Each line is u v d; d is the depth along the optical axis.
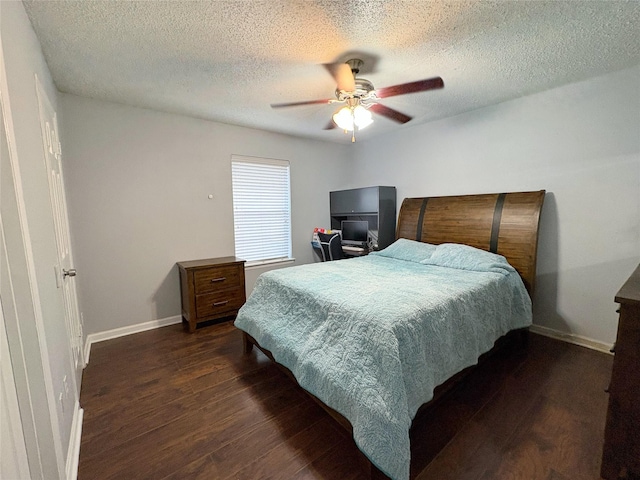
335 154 4.71
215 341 2.83
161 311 3.21
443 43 1.87
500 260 2.71
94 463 1.44
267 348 2.12
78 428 1.63
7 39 1.13
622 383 1.25
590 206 2.51
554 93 2.63
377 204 3.93
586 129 2.48
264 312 2.31
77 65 2.07
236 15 1.57
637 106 2.23
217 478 1.36
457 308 1.85
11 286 0.95
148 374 2.24
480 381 2.11
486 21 1.65
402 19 1.62
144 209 3.05
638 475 1.23
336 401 1.49
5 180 0.97
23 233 1.02
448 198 3.40
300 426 1.70
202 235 3.46
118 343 2.78
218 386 2.09
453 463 1.43
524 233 2.74
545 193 2.74
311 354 1.71
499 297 2.29
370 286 2.11
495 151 3.07
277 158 4.06
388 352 1.41
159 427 1.69
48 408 1.11
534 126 2.78
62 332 1.56
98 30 1.67
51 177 1.73
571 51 1.99
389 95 2.16
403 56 2.03
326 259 4.15
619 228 2.37
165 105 2.92
